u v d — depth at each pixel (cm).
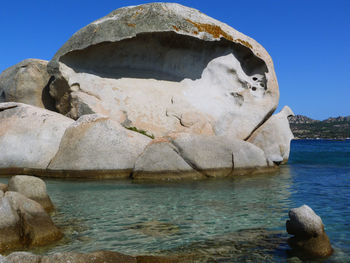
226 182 835
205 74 1320
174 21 1151
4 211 410
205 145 918
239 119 1220
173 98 1245
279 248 388
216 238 421
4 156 919
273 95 1262
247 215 523
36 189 551
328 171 1076
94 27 1111
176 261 350
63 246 394
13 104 1028
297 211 400
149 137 1103
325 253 372
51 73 1137
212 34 1193
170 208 567
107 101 1146
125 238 421
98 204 595
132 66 1270
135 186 771
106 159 886
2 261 284
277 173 1021
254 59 1291
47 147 925
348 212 534
